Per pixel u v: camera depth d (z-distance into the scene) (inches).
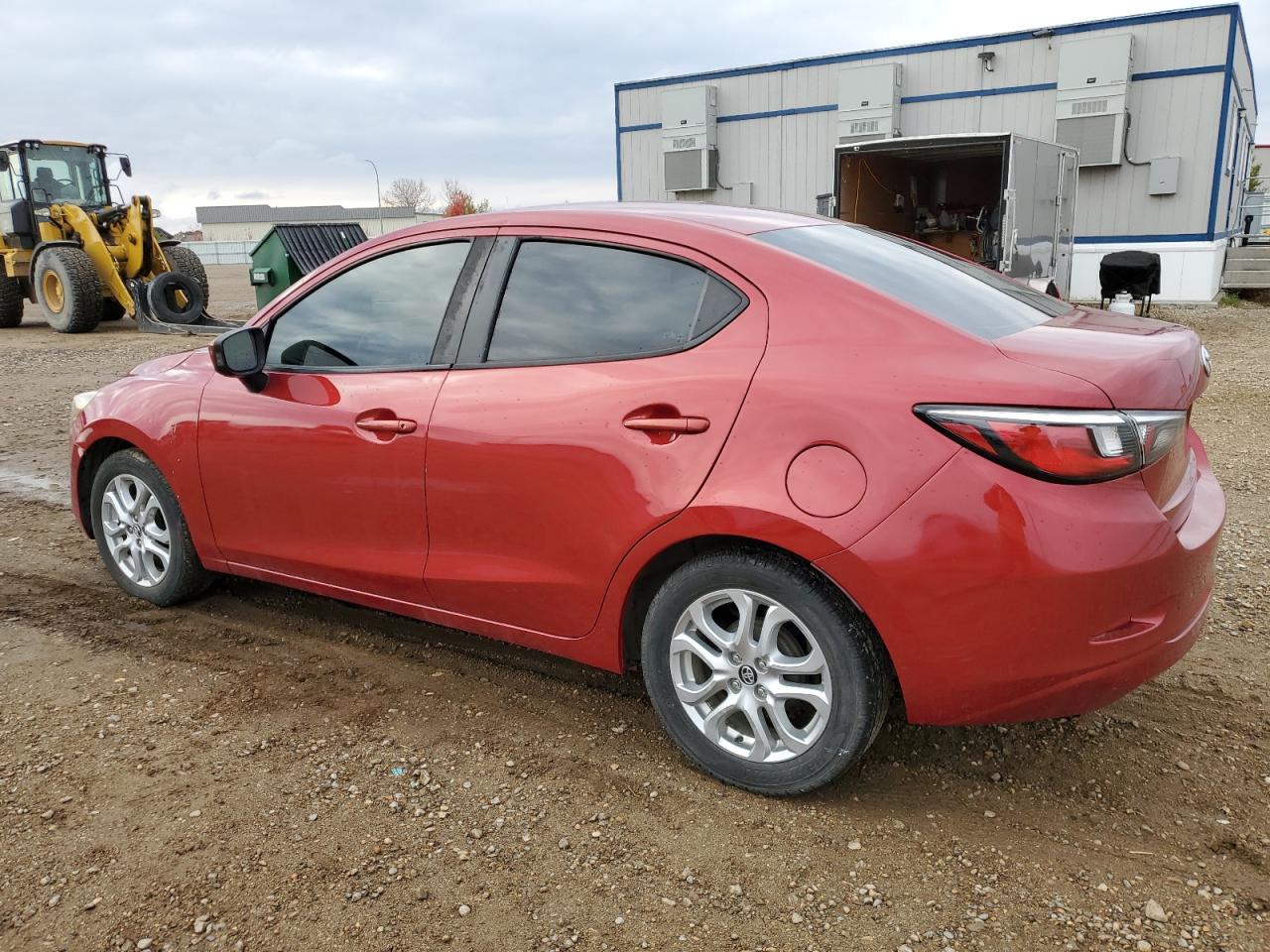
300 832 97.9
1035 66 681.0
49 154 625.3
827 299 98.0
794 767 99.5
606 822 99.4
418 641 145.5
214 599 161.6
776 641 98.9
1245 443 268.1
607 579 106.0
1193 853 94.1
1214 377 390.0
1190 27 636.1
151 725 119.6
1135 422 85.8
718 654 102.7
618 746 114.6
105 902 87.7
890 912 86.2
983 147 470.6
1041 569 85.2
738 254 103.7
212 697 127.1
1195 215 661.3
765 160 775.1
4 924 85.0
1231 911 85.7
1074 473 85.1
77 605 159.2
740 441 95.7
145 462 151.3
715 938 83.4
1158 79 653.3
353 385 125.3
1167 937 82.7
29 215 615.5
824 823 99.2
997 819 100.0
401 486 120.2
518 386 111.6
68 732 117.7
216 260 2583.7
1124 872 91.5
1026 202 478.3
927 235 557.0
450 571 118.3
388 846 95.7
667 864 93.0
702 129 773.3
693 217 113.3
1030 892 88.7
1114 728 117.4
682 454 98.8
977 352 90.9
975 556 86.4
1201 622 97.1
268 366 135.0
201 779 107.3
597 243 112.3
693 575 101.3
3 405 351.3
